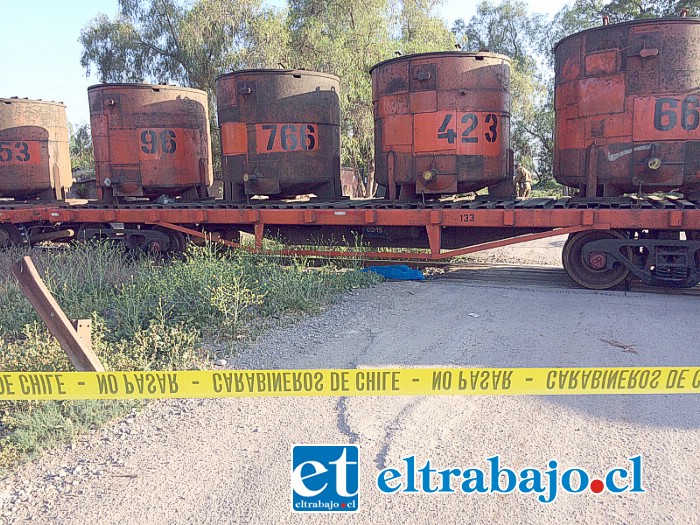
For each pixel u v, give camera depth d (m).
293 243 11.48
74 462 4.08
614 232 8.81
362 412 4.66
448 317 7.38
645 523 3.29
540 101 42.03
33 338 6.40
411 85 9.54
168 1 27.62
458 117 9.41
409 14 25.19
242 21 24.31
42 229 14.02
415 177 9.70
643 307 7.76
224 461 4.00
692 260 8.36
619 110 8.28
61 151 14.97
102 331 6.54
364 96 22.72
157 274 8.81
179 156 12.38
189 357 5.93
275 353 6.11
